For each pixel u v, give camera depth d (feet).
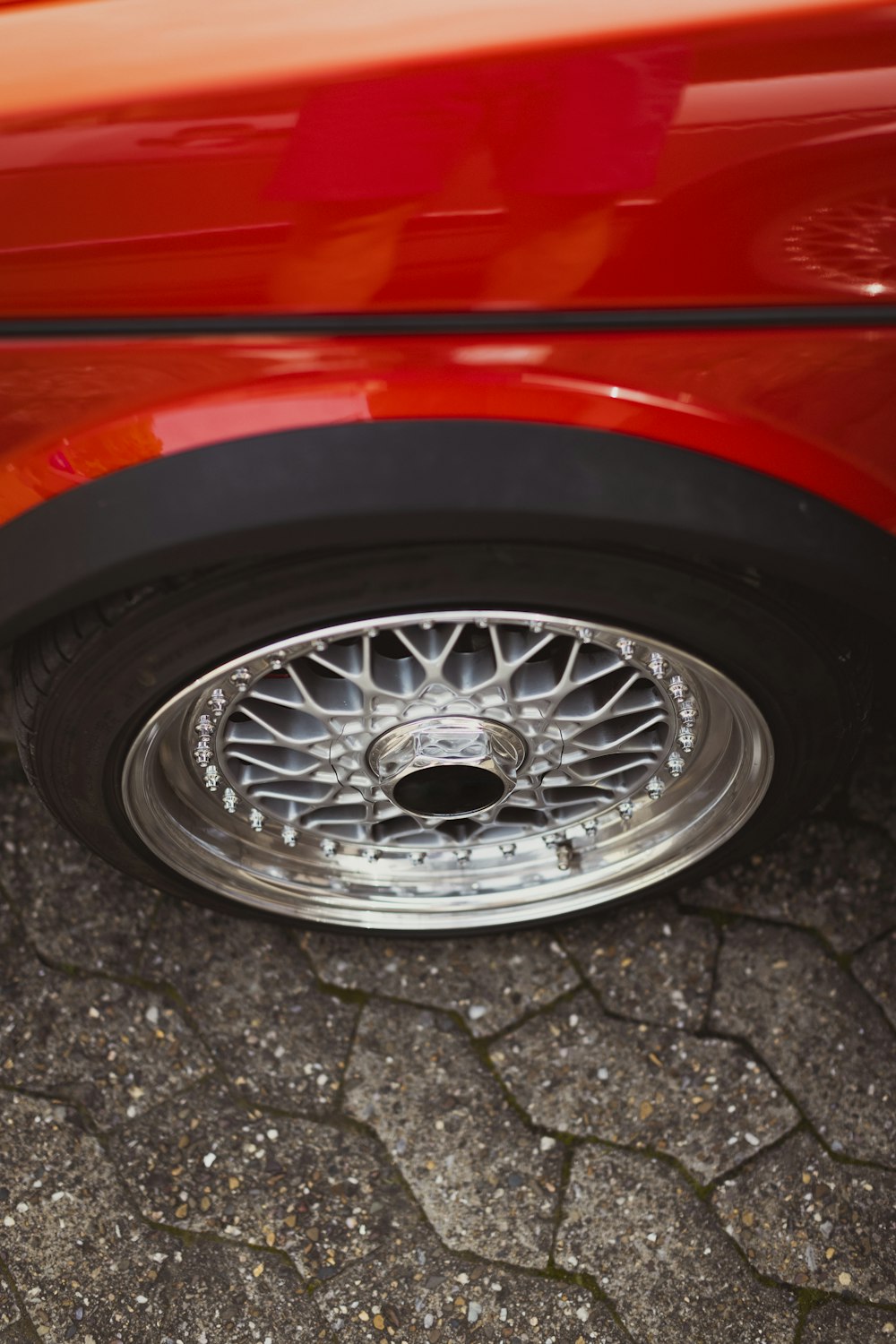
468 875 5.71
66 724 4.41
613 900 5.75
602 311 3.41
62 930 5.99
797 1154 5.44
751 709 4.60
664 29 2.85
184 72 2.96
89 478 3.69
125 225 3.20
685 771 5.26
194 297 3.37
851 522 3.82
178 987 5.87
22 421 3.69
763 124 3.00
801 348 3.47
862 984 5.88
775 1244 5.23
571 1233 5.26
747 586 3.97
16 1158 5.39
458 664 4.55
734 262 3.30
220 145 3.03
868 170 3.10
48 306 3.41
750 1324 5.04
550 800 5.32
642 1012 5.82
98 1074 5.62
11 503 3.86
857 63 2.91
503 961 5.97
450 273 3.30
